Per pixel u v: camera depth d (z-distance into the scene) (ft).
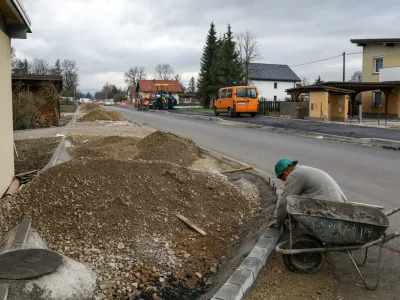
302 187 15.24
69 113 132.36
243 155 41.45
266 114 109.91
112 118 97.14
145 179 21.98
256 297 12.48
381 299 12.39
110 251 16.89
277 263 14.74
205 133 64.18
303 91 97.35
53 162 34.40
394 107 93.81
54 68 261.65
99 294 13.97
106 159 22.48
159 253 17.08
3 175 26.30
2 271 13.38
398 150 43.57
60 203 18.84
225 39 184.44
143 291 14.49
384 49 103.35
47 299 12.63
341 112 87.76
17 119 74.23
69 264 14.58
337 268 14.48
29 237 16.71
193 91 329.11
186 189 22.43
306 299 12.41
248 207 22.93
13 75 81.51
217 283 14.74
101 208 18.95
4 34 27.86
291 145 48.49
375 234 12.85
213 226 20.21
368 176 30.35
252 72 206.08
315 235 13.42
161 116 117.08
